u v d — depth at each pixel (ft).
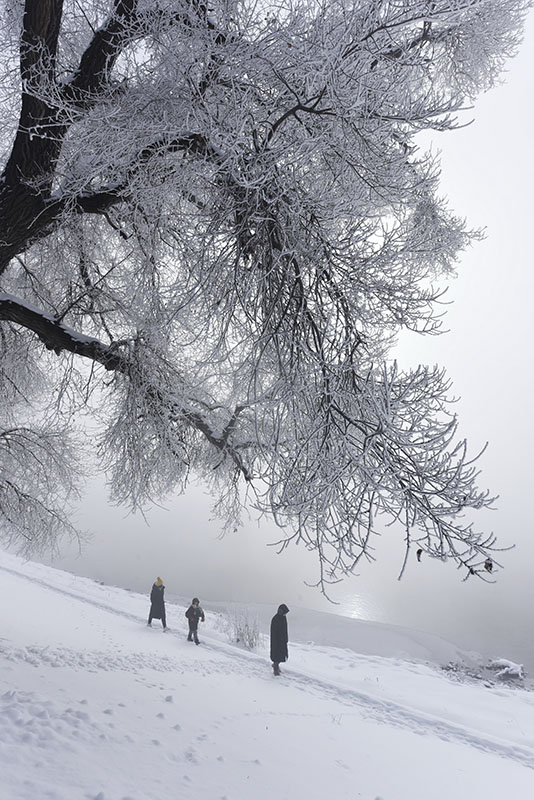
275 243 13.00
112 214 18.58
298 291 12.89
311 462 12.16
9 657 24.71
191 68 11.92
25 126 16.16
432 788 17.90
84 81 16.65
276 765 17.01
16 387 29.37
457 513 10.18
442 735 24.79
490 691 37.04
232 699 24.75
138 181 13.73
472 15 16.99
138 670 27.25
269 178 11.73
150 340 21.74
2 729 14.42
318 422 12.00
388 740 22.50
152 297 16.75
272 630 32.42
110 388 26.00
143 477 24.07
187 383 23.16
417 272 13.92
